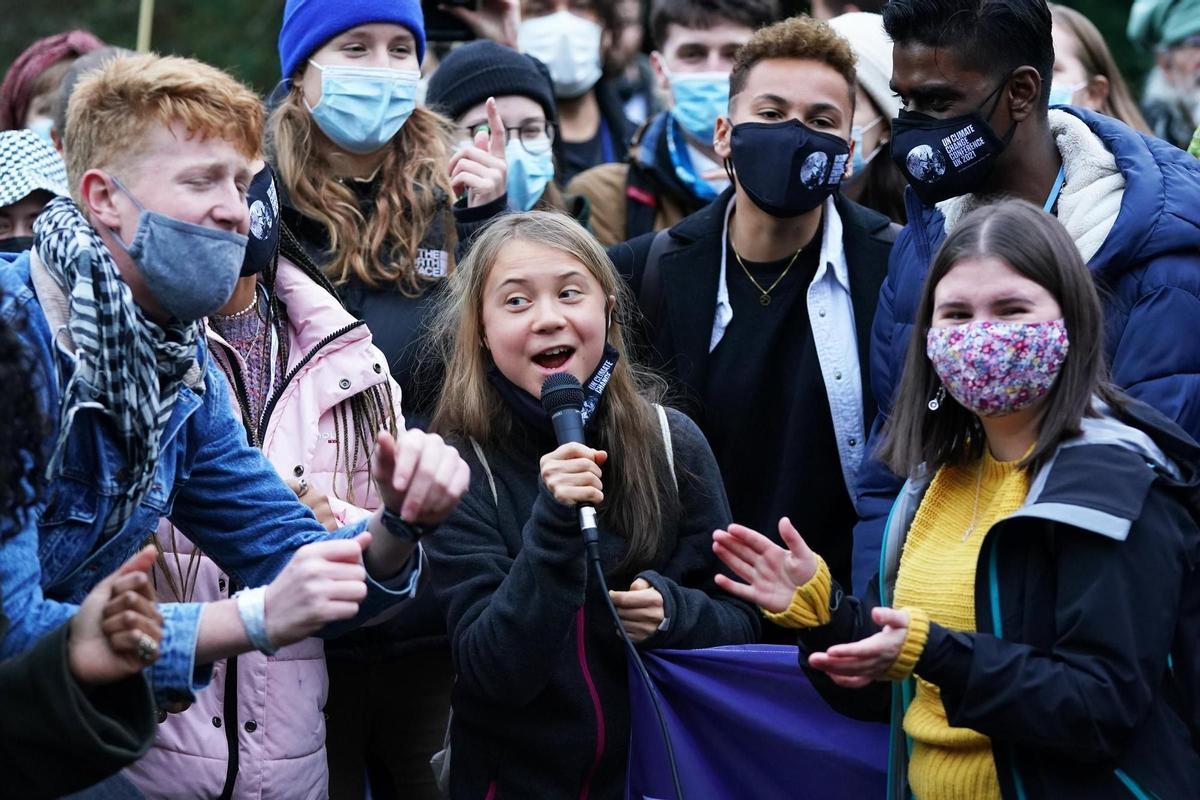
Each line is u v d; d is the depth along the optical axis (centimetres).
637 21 765
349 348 424
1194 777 321
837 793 387
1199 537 323
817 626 344
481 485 400
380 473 313
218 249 307
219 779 385
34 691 266
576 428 366
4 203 492
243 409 411
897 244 439
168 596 387
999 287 331
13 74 662
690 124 585
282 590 290
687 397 473
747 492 471
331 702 441
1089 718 307
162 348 310
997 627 324
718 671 388
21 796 274
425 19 659
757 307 475
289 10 494
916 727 345
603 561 392
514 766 386
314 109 484
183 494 342
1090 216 397
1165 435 331
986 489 346
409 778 454
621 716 387
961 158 410
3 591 278
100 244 299
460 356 413
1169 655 323
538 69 578
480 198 486
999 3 402
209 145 308
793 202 460
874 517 420
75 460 300
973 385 331
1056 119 415
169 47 1419
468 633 376
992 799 331
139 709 275
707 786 386
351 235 475
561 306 397
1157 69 654
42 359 292
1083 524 310
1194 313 382
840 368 465
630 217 581
